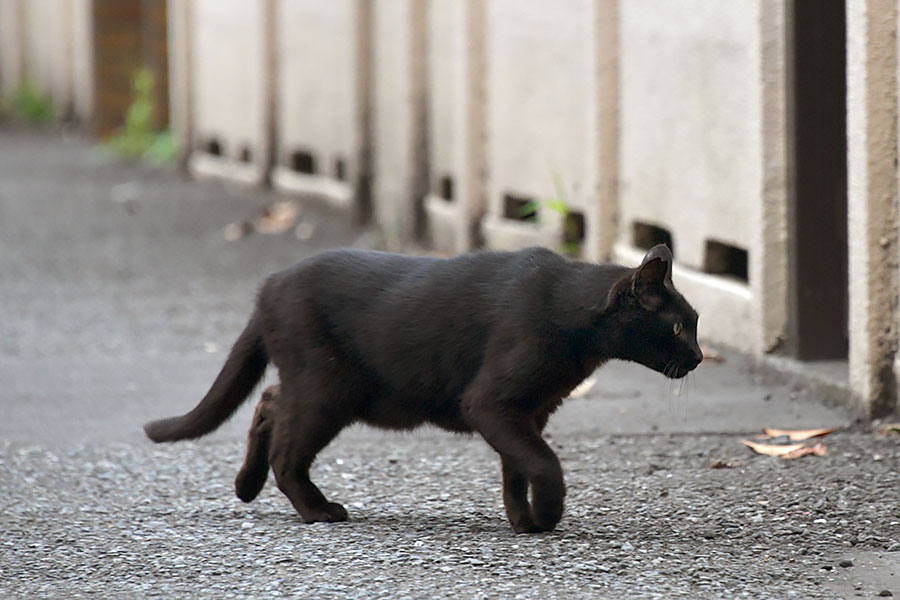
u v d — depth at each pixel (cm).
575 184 1669
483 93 1898
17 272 1920
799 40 1228
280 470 896
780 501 921
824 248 1251
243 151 2877
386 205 2220
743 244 1333
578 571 781
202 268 1944
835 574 780
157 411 1214
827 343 1260
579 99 1647
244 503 942
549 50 1712
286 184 2633
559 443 1091
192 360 1412
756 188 1279
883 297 1119
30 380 1330
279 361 895
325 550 823
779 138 1259
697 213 1427
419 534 858
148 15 3631
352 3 2259
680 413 1180
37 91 4719
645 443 1088
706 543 836
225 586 764
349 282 878
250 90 2791
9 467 1034
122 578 784
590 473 1002
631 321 820
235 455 1068
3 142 3866
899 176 1101
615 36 1577
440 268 871
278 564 800
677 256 1480
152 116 3566
